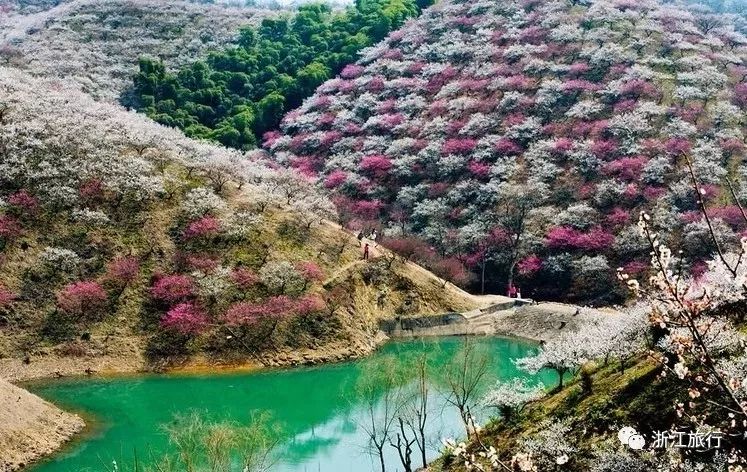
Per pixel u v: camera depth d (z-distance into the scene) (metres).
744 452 23.25
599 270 91.06
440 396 48.38
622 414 29.56
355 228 96.19
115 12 180.62
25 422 44.09
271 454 43.25
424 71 142.88
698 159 103.12
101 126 86.88
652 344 32.16
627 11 148.12
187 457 34.75
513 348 74.56
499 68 136.12
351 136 128.88
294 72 156.38
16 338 62.44
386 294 81.19
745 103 117.50
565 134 114.69
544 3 157.88
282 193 88.94
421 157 116.81
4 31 184.38
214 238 75.88
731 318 27.98
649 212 96.19
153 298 69.19
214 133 130.75
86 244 71.44
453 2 172.38
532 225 100.25
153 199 78.44
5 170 74.94
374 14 170.88
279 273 73.44
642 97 118.88
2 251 67.81
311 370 65.75
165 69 150.12
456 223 104.25
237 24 185.75
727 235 88.62
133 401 55.28
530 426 33.88
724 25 160.12
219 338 67.12
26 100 87.19
